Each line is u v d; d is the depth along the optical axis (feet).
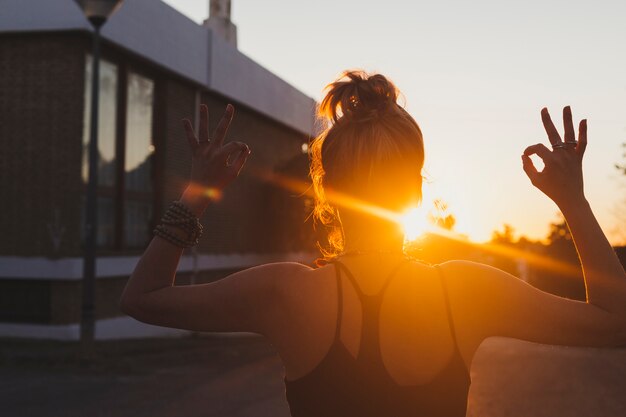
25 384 35.29
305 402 4.99
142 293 5.32
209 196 5.45
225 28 84.48
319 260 5.46
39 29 51.85
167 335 65.36
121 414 28.40
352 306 5.05
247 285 5.25
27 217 52.31
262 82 83.41
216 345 57.57
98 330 55.16
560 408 29.94
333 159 5.35
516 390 34.91
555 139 5.30
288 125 92.02
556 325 5.00
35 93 52.75
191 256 69.05
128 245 60.54
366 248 5.29
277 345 5.23
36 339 51.08
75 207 52.42
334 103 5.48
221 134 5.47
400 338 4.98
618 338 5.00
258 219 85.56
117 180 58.80
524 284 5.22
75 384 35.70
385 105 5.41
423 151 5.37
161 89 64.39
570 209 5.20
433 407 4.89
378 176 5.25
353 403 4.87
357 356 4.93
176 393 33.73
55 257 51.57
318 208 5.64
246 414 28.55
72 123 52.54
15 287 52.70
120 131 58.80
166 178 64.28
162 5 61.87
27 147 52.65
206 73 69.36
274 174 90.02
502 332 5.11
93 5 40.73
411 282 5.13
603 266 5.05
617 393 33.88
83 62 53.21
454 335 5.04
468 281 5.17
